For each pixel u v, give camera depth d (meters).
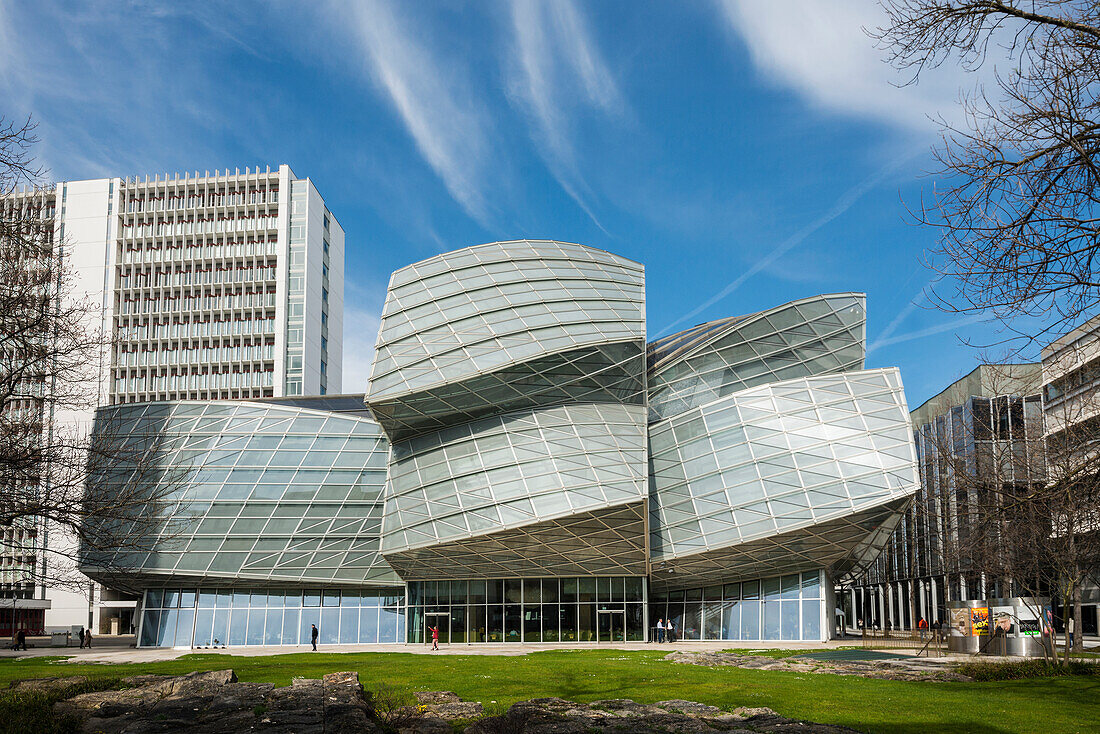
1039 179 10.98
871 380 54.72
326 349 116.06
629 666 34.56
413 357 57.31
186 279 107.56
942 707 21.95
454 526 53.34
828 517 50.19
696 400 60.16
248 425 63.78
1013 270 11.18
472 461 55.69
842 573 67.19
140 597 61.09
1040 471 28.16
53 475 19.47
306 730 17.64
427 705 22.66
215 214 109.50
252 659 40.59
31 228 19.36
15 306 18.88
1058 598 61.72
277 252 108.12
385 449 63.47
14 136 16.23
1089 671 30.23
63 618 93.38
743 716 20.66
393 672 31.97
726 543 52.44
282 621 59.19
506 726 18.55
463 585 58.69
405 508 56.31
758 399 55.69
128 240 108.44
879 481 50.66
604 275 64.44
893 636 65.69
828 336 60.94
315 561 59.38
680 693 25.25
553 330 57.56
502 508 52.59
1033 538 34.84
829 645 51.03
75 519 19.94
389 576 60.00
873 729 18.75
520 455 54.81
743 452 54.22
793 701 23.20
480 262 64.19
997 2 10.50
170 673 32.19
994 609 42.66
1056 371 15.23
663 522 55.34
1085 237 10.75
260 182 111.12
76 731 18.50
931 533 73.19
